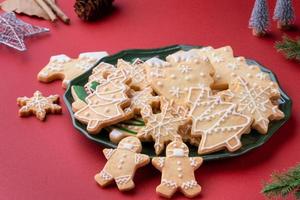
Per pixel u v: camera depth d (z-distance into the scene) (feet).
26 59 3.42
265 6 3.54
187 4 3.87
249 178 2.74
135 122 2.90
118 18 3.76
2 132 2.98
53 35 3.61
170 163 2.69
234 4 3.86
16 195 2.69
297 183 2.51
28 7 3.78
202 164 2.79
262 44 3.56
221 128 2.80
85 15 3.68
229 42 3.58
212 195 2.66
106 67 3.18
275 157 2.84
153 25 3.70
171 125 2.81
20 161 2.84
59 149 2.89
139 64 3.18
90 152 2.87
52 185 2.72
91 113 2.89
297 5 3.85
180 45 3.40
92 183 2.72
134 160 2.70
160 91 2.96
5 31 3.52
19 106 3.12
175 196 2.65
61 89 3.23
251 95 2.95
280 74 3.34
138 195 2.66
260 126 2.85
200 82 2.99
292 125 3.01
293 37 3.62
